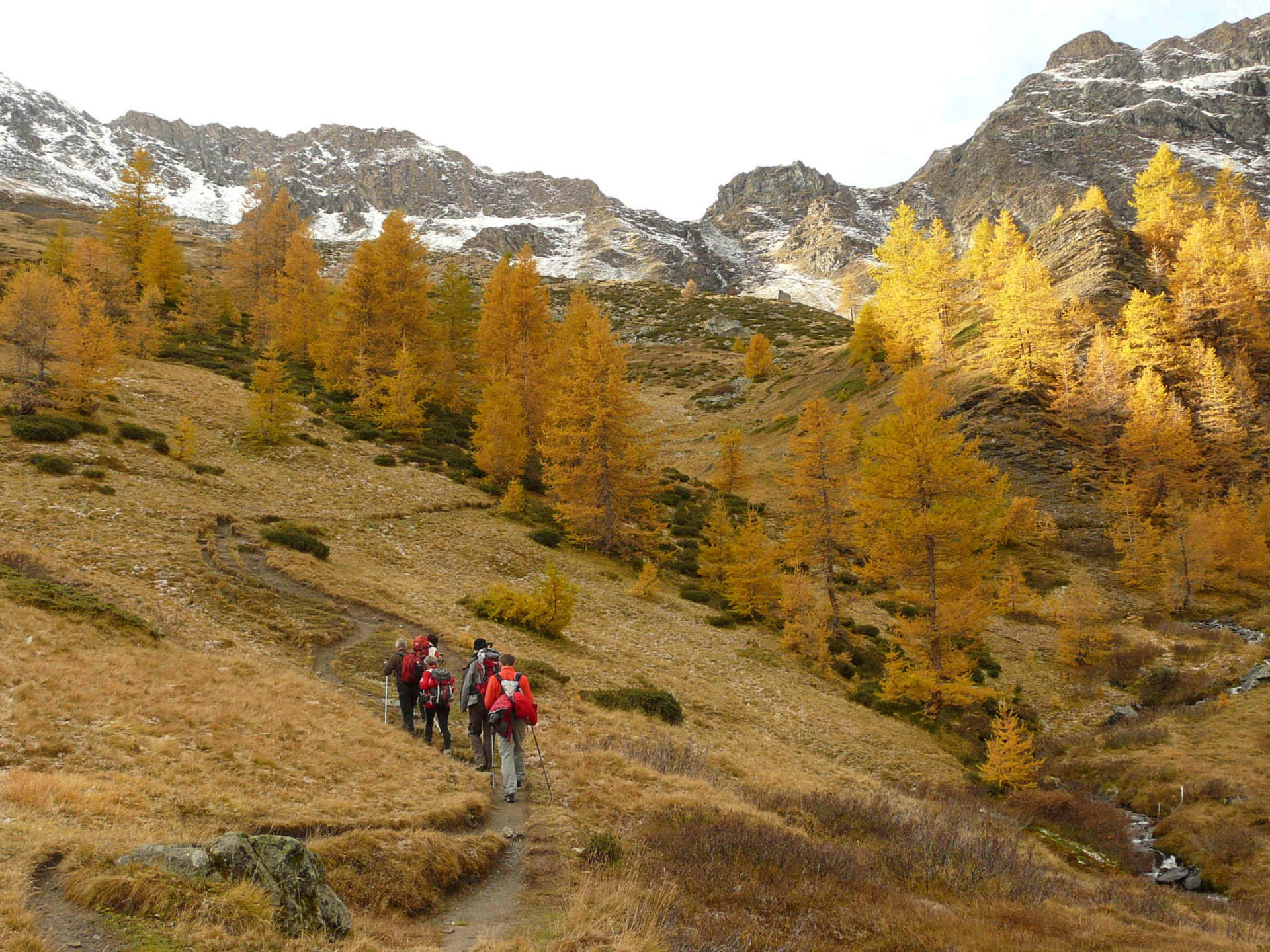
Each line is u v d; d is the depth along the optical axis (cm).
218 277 10356
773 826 1186
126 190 6850
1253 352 6066
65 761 820
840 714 2694
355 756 1078
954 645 3453
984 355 6562
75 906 504
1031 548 4925
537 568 3375
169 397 3966
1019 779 2447
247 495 3056
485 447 4297
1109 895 1446
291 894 580
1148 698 3366
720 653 2989
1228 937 1239
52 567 1738
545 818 1005
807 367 9556
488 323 5578
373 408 4803
